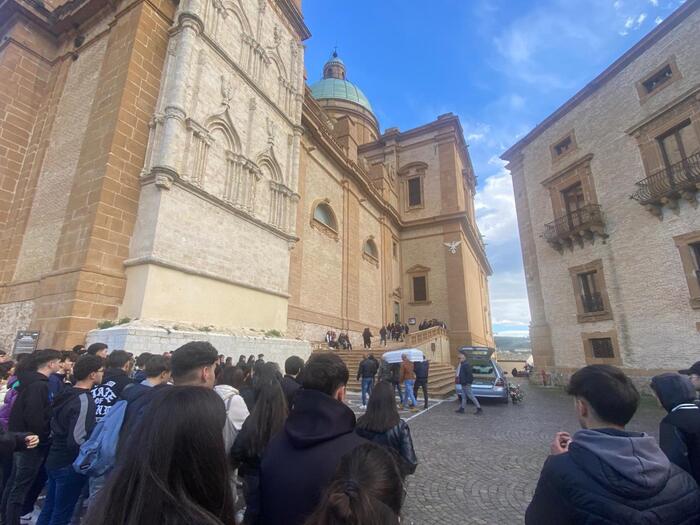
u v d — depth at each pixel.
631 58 19.09
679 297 16.00
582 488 1.55
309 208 22.77
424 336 25.23
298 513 1.69
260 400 2.83
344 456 1.37
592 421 1.89
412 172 38.66
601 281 19.28
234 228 14.48
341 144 29.27
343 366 2.32
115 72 13.02
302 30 21.53
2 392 5.61
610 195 19.42
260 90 16.92
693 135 16.20
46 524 3.49
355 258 27.66
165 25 14.23
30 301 11.90
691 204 15.91
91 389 3.74
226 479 1.36
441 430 8.96
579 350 20.12
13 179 14.80
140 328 9.58
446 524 4.19
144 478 1.17
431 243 35.69
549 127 23.84
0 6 15.95
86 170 12.06
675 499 1.49
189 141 12.79
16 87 15.32
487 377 14.79
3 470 4.12
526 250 24.61
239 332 13.32
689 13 16.95
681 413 2.46
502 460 6.55
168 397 1.37
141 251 11.41
